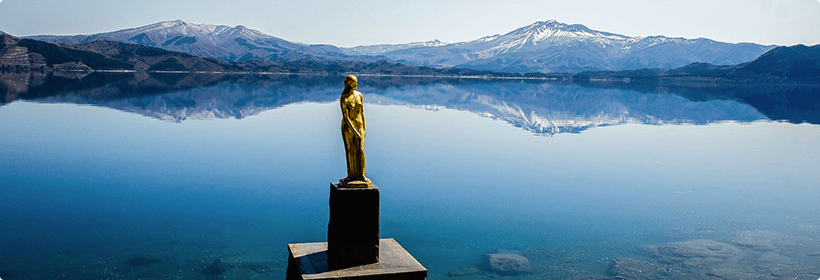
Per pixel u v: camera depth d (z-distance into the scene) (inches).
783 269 649.0
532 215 832.3
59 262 616.1
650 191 987.3
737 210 882.1
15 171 1048.2
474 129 1888.5
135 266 613.3
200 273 600.1
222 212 810.8
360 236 488.1
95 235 706.8
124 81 5152.6
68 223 749.9
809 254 696.4
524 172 1138.0
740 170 1206.9
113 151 1273.4
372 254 493.7
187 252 656.4
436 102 3270.2
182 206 837.8
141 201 862.5
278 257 648.4
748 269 650.8
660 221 818.8
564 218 823.7
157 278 580.1
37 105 2356.1
